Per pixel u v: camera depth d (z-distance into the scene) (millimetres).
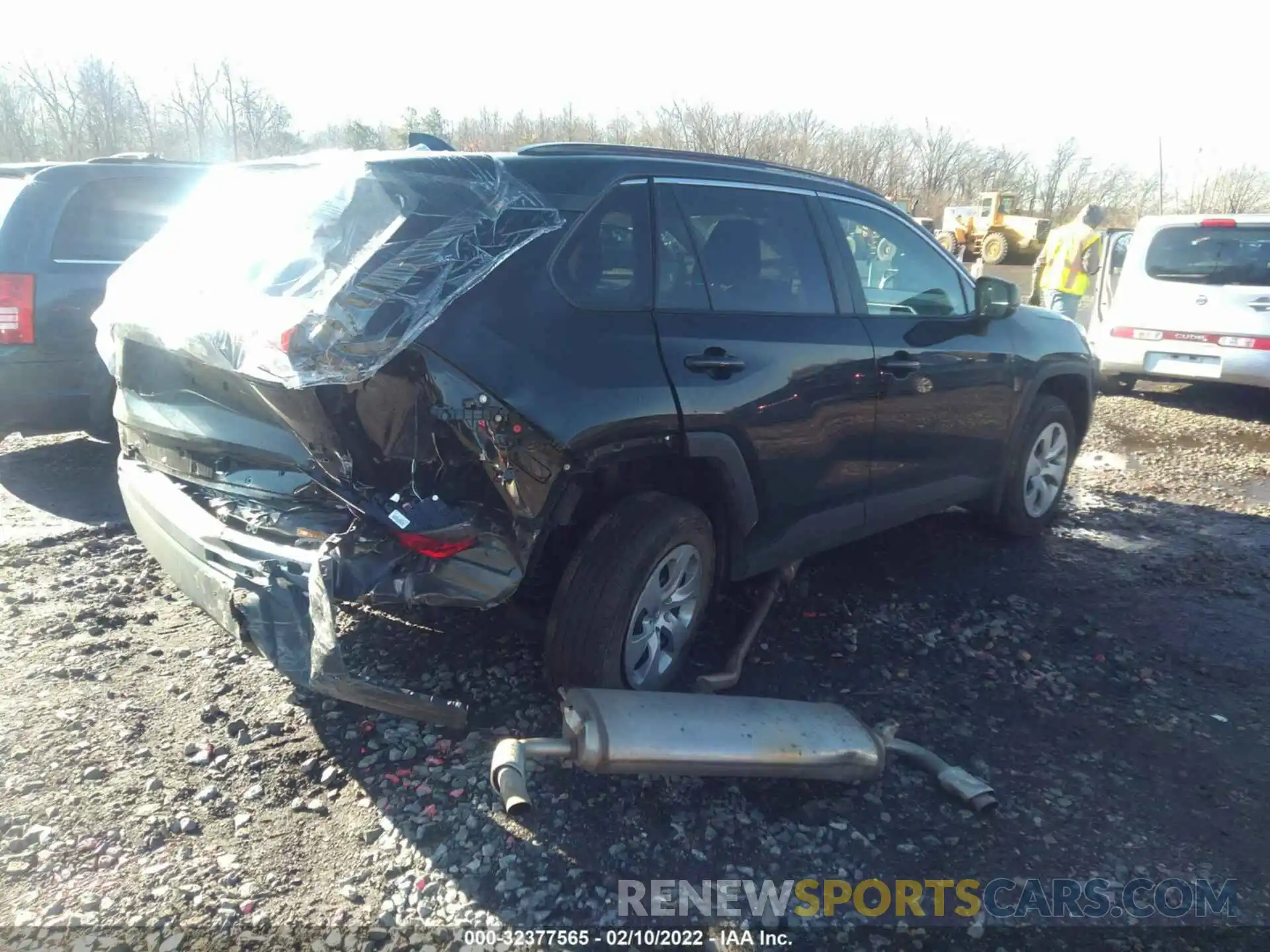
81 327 5691
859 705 3666
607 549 3217
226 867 2660
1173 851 2947
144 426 3412
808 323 3859
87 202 5855
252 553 2938
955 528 5770
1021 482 5367
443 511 2783
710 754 2918
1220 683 3990
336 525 2893
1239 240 8938
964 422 4738
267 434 2979
